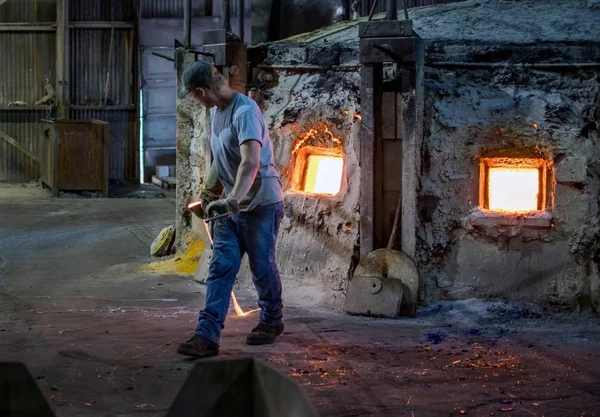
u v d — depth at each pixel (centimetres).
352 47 675
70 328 584
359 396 441
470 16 734
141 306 663
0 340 549
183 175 838
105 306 662
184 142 834
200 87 501
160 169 1717
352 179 665
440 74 659
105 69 1705
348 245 664
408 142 631
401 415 413
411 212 634
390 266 637
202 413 208
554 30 683
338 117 673
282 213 528
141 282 756
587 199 631
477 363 506
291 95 703
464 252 651
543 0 764
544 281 639
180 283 752
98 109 1703
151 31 1669
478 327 600
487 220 643
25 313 634
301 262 686
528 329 595
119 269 818
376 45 621
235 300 670
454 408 423
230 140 504
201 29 1616
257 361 209
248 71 724
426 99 650
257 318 617
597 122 634
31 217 1180
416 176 638
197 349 499
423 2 1159
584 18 707
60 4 1670
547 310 634
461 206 652
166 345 538
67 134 1454
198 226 825
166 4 1664
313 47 694
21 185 1655
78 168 1463
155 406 419
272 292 533
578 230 632
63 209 1274
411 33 618
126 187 1633
